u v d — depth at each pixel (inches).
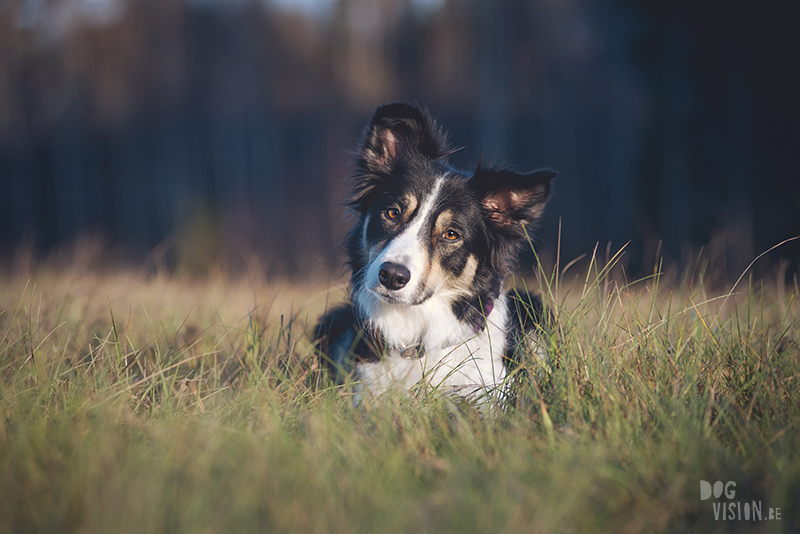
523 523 72.8
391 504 77.4
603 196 888.9
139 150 1258.6
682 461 88.3
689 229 490.9
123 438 97.8
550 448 92.4
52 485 82.4
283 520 73.3
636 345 126.3
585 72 949.2
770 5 429.7
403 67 1200.8
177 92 1230.3
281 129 1206.3
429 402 118.0
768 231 421.7
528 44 1021.2
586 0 912.3
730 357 124.3
